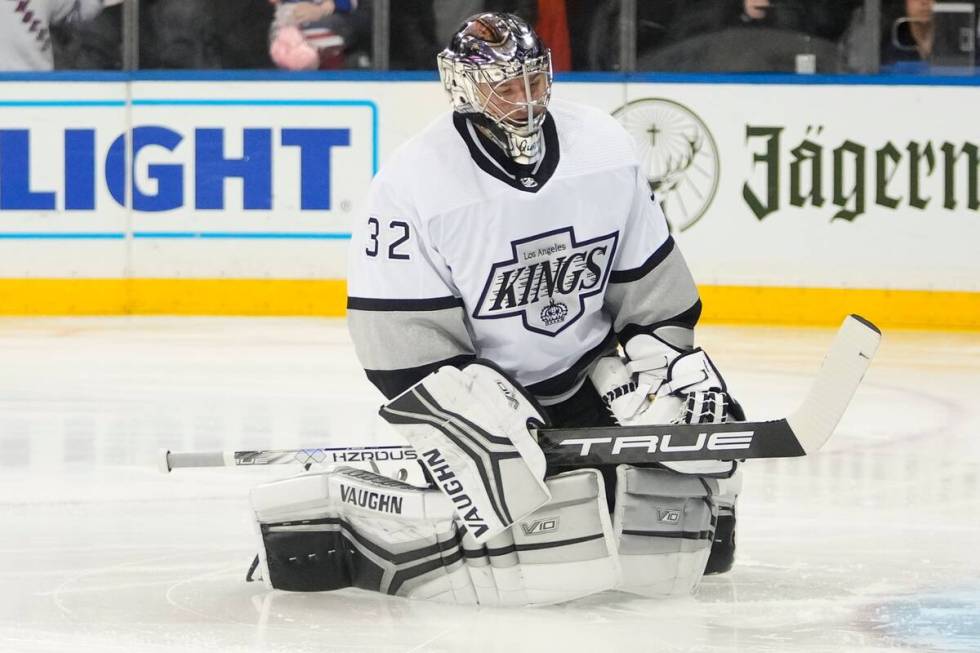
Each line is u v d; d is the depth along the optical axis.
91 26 26.69
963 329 25.42
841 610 9.66
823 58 26.05
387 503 9.77
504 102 9.31
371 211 9.70
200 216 26.61
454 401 9.23
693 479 9.60
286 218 26.61
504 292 9.69
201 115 26.56
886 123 25.62
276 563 10.03
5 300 26.70
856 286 25.77
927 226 25.59
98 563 11.02
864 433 16.50
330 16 26.64
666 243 10.12
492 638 8.98
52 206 26.59
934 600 9.93
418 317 9.62
